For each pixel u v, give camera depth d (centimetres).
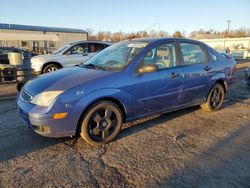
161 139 377
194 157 321
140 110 387
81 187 256
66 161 308
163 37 441
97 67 398
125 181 268
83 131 338
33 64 866
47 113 311
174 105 438
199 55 481
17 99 376
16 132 394
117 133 370
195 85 461
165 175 279
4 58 1303
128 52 406
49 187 255
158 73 397
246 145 358
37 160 309
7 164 298
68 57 906
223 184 264
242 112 522
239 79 1005
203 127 430
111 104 353
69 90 320
